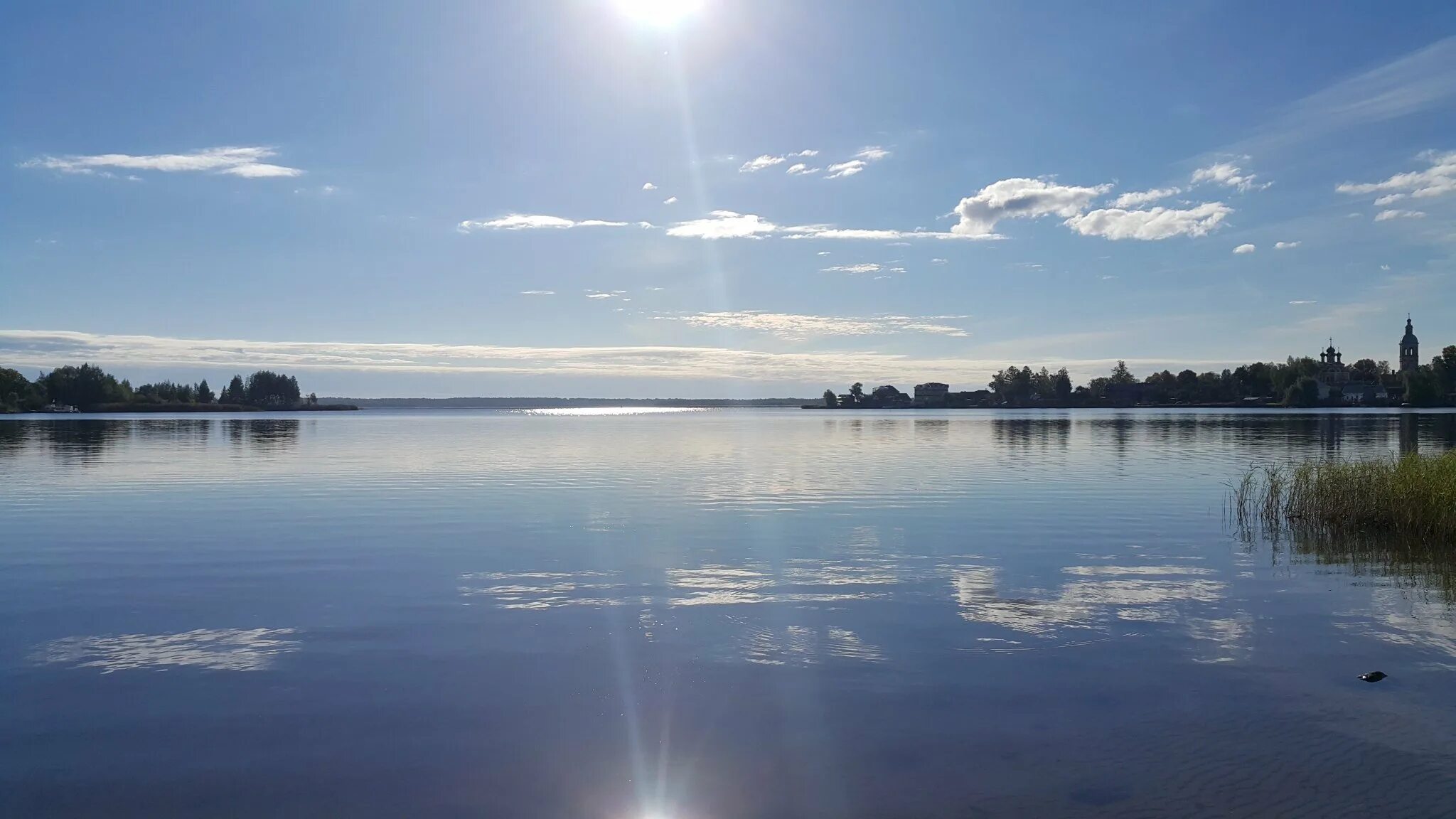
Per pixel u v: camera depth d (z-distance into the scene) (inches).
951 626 654.5
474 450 2691.9
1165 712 484.4
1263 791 393.7
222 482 1685.5
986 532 1080.2
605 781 414.3
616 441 3240.7
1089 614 688.4
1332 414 6520.7
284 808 391.2
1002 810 382.3
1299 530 1090.7
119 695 519.2
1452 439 2918.3
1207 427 4288.9
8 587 790.5
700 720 482.6
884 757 434.9
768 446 2925.7
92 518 1210.0
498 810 390.0
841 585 791.7
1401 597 738.2
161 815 385.4
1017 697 510.0
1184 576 826.2
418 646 610.9
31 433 3693.4
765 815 383.6
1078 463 2126.0
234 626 659.4
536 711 496.4
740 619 677.3
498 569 864.3
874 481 1699.1
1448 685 523.2
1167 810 379.9
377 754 443.5
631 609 709.9
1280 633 630.5
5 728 473.1
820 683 535.5
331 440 3277.6
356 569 862.5
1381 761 421.7
